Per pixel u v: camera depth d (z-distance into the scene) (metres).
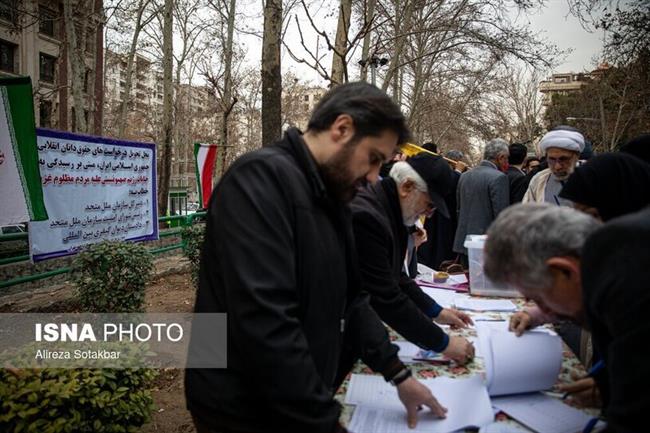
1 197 4.36
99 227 6.77
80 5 11.34
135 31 14.69
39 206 4.59
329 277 1.17
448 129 25.22
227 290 1.06
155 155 8.02
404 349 1.74
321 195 1.17
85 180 6.50
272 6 5.03
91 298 4.65
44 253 5.86
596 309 0.85
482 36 9.57
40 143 5.75
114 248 4.75
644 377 0.73
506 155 4.74
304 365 1.01
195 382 1.19
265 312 1.00
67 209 6.19
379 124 1.16
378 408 1.35
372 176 1.23
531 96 28.66
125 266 4.72
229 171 1.17
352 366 1.58
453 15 12.05
